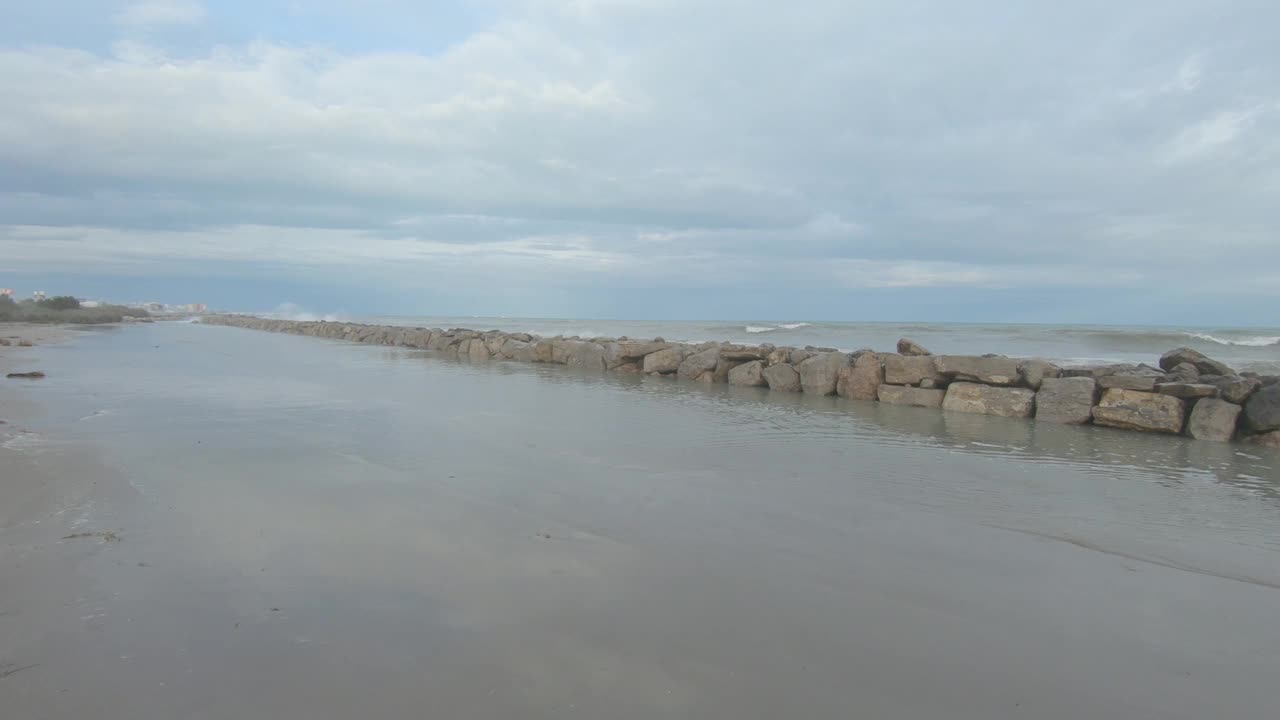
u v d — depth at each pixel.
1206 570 3.73
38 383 11.23
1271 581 3.59
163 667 2.53
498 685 2.48
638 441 6.97
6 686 2.38
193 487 4.92
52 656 2.58
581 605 3.14
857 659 2.74
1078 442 7.23
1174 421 7.73
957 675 2.64
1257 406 7.26
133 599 3.07
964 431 7.82
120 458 5.76
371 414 8.38
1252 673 2.70
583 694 2.44
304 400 9.59
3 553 3.58
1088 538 4.22
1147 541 4.18
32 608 2.96
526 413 8.68
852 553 3.90
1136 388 8.22
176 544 3.77
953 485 5.42
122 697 2.34
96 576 3.30
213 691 2.39
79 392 10.12
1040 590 3.45
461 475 5.42
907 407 9.72
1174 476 5.79
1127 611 3.23
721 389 11.74
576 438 7.05
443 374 13.73
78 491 4.73
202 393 10.21
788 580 3.49
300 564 3.53
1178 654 2.84
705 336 37.03
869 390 10.47
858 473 5.77
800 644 2.85
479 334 20.28
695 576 3.51
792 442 7.05
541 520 4.34
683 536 4.11
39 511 4.29
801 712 2.37
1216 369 9.25
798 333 37.41
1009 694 2.52
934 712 2.39
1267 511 4.81
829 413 9.06
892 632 2.97
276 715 2.27
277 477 5.26
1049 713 2.41
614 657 2.70
